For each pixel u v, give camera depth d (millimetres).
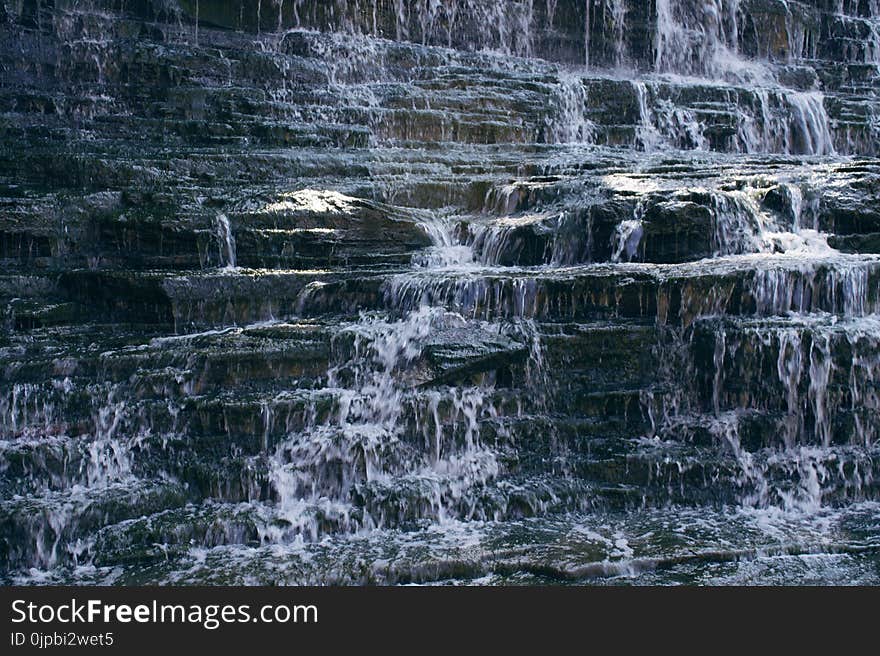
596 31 19625
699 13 20266
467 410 8906
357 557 7438
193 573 7180
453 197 13062
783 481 8742
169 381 8656
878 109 18578
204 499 8070
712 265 10148
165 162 12211
